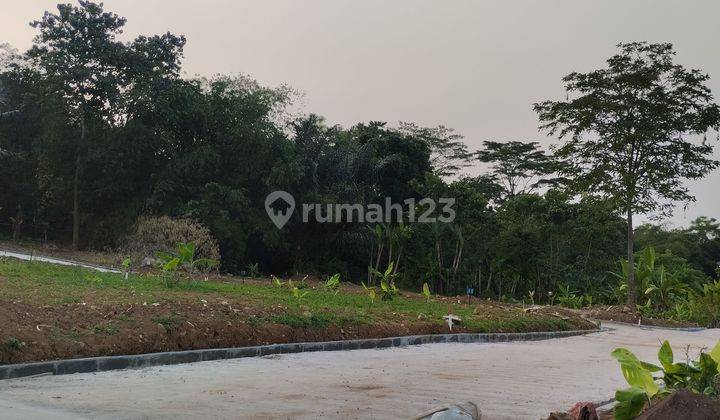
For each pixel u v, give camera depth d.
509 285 44.25
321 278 37.47
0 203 39.03
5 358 7.80
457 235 39.47
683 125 28.88
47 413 5.95
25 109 39.91
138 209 34.19
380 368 10.35
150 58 36.31
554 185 54.19
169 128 36.06
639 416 5.39
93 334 9.14
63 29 35.09
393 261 40.78
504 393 8.35
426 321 16.28
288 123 39.12
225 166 36.75
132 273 20.42
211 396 7.21
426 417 5.36
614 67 29.53
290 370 9.58
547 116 30.77
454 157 63.44
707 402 5.08
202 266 23.97
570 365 12.27
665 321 30.31
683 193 29.64
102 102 35.94
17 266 16.75
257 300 14.68
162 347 9.80
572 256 48.56
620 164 30.08
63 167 35.88
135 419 5.92
